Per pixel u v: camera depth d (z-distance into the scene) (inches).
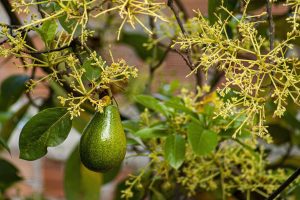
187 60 50.4
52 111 50.3
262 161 66.8
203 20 48.9
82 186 76.3
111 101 48.4
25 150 50.5
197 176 65.7
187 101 63.9
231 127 60.4
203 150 58.6
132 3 46.8
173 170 69.9
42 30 49.1
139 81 79.0
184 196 70.2
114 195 78.2
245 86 47.7
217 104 59.0
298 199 66.1
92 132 47.5
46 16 48.3
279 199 66.0
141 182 71.1
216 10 52.4
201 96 65.9
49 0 47.1
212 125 61.4
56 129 50.6
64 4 48.7
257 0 59.3
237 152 67.2
